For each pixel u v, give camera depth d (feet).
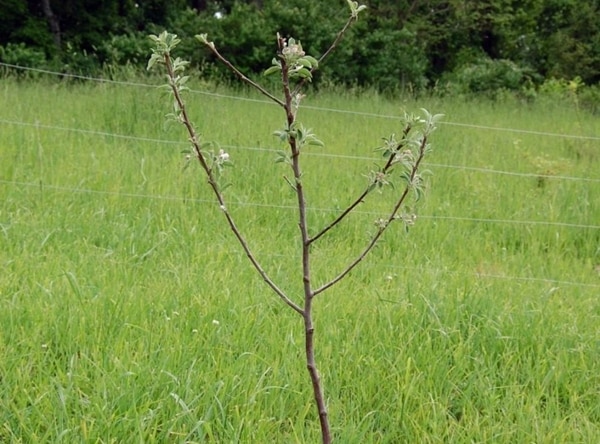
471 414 11.38
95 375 11.21
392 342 12.79
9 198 17.90
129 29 59.16
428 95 42.22
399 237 18.12
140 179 19.80
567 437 11.04
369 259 16.79
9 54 48.80
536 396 11.84
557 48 69.97
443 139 27.50
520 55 72.59
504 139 28.48
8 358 11.28
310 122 28.09
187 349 11.86
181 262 15.52
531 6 70.90
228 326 12.78
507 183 22.79
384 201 20.03
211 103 28.58
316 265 15.89
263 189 20.24
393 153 7.43
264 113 28.60
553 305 14.93
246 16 50.24
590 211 20.59
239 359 11.73
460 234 18.72
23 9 56.54
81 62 49.60
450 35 67.72
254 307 13.46
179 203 18.61
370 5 63.10
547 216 20.43
